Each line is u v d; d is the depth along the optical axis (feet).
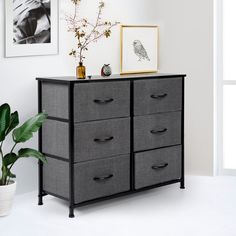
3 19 14.19
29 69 14.75
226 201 14.71
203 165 16.75
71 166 13.75
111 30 16.17
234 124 16.93
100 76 15.02
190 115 16.75
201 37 16.51
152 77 14.87
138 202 14.69
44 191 14.52
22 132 13.64
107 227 13.29
